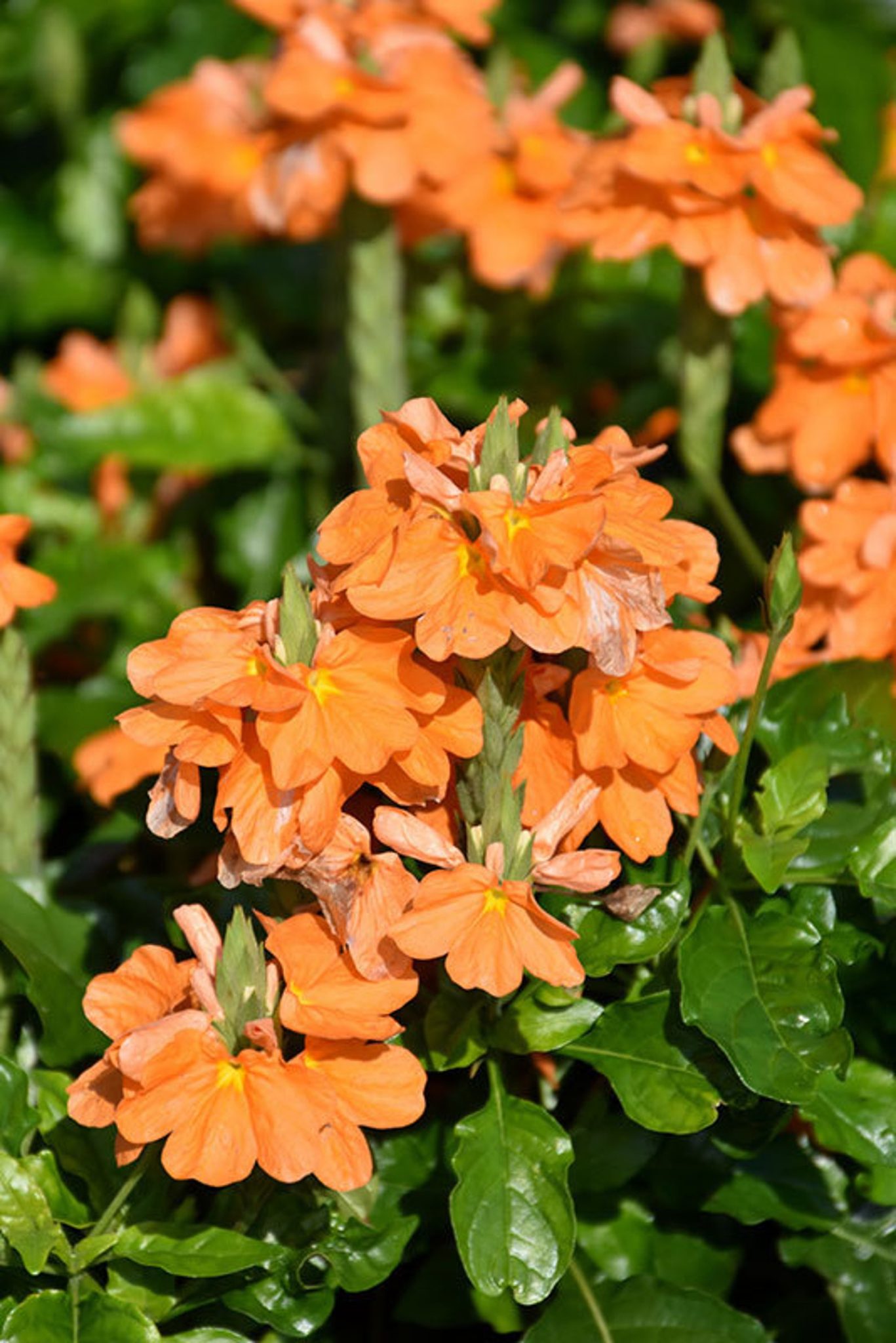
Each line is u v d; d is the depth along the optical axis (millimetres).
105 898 896
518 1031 799
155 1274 797
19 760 885
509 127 1069
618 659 756
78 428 1120
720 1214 842
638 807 786
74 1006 837
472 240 1066
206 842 861
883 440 938
